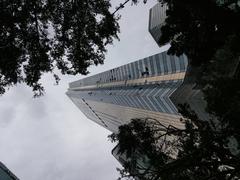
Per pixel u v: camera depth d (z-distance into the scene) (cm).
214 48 1614
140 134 1441
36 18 1447
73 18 1523
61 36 1526
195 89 3719
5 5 1353
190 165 1304
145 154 1429
